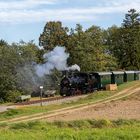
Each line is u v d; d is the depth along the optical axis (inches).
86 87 3585.1
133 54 6294.3
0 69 4141.2
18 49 4431.6
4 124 1830.7
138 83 3978.8
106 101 3004.4
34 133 1349.7
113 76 3885.3
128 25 6574.8
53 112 2454.5
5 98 4055.1
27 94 4367.6
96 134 1207.6
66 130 1430.9
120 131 1264.8
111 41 6555.1
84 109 2568.9
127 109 2468.0
